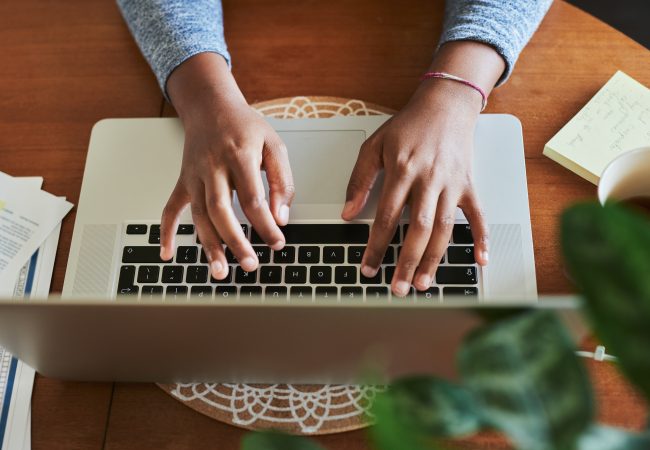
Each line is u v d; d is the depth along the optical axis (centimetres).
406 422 28
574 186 65
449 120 64
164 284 63
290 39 76
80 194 69
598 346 57
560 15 74
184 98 69
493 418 28
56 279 66
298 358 50
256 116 68
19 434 59
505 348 29
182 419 59
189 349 49
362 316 39
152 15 73
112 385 61
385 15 76
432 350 43
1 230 68
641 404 55
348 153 68
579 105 69
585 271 27
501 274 61
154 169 69
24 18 80
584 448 28
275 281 62
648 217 58
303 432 57
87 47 78
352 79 73
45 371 58
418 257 60
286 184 65
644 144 65
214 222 62
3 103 76
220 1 77
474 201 63
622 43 72
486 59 67
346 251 63
